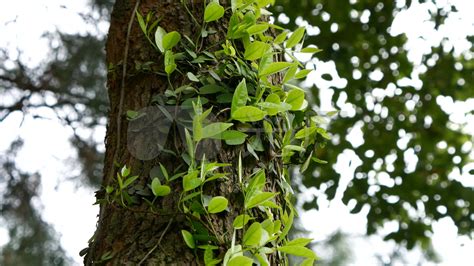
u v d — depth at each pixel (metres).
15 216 6.29
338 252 10.20
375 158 5.13
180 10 2.34
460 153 5.13
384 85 5.01
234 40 2.33
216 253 2.17
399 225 5.21
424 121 5.11
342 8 4.86
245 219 2.18
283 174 2.35
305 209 5.19
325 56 4.90
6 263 6.27
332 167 5.12
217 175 2.18
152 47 2.32
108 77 2.39
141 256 2.17
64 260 6.42
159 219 2.19
